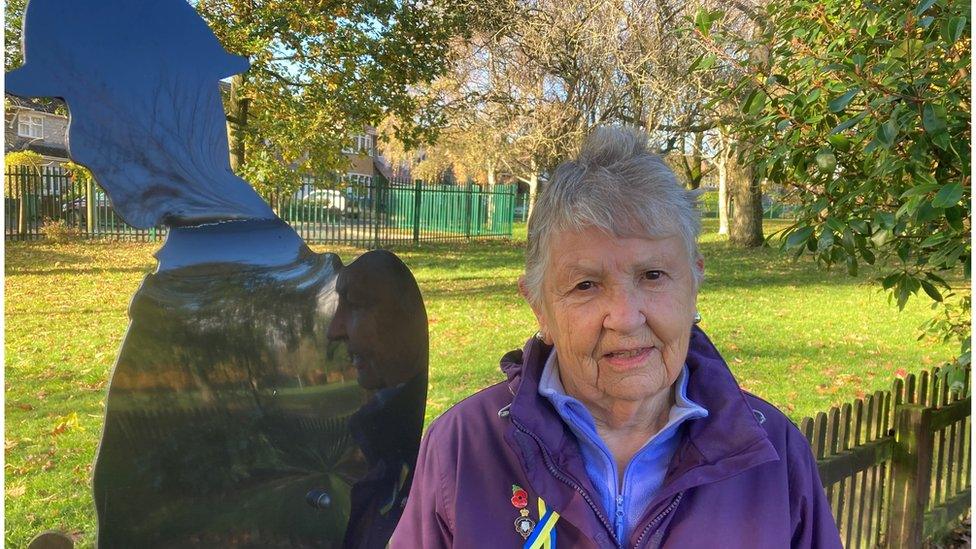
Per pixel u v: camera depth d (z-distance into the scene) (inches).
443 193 799.1
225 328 54.8
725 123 124.0
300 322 59.5
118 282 392.2
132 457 49.7
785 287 421.7
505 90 578.2
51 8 49.2
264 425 56.7
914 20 77.8
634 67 493.0
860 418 112.8
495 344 259.8
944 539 128.5
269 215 58.5
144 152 52.7
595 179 45.6
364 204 706.2
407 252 625.6
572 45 526.9
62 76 49.3
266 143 355.9
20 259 478.3
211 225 55.2
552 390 48.6
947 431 129.8
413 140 433.1
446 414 54.1
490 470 49.2
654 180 45.8
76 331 266.2
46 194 637.3
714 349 54.2
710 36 106.9
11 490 136.6
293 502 58.8
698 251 49.3
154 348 50.8
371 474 65.7
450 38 439.2
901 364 241.4
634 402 48.8
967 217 87.7
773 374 226.4
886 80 78.0
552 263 47.3
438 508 49.8
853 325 307.6
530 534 47.0
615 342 45.7
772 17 118.7
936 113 71.2
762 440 46.4
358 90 370.3
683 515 46.5
